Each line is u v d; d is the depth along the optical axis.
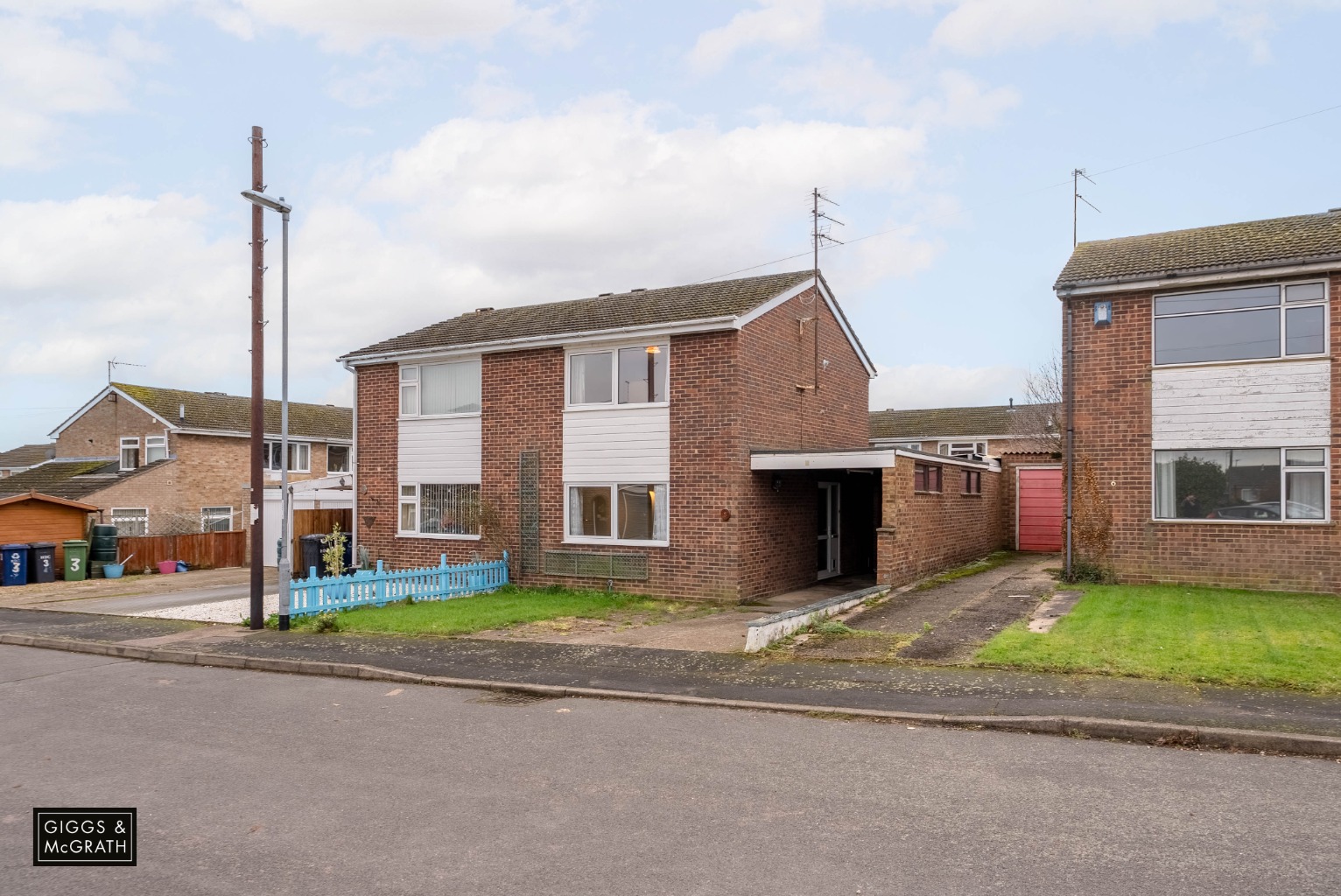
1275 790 6.25
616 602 16.92
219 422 35.53
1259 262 14.86
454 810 6.05
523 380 19.25
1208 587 15.36
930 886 4.75
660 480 17.58
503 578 19.02
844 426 22.23
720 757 7.29
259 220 15.11
